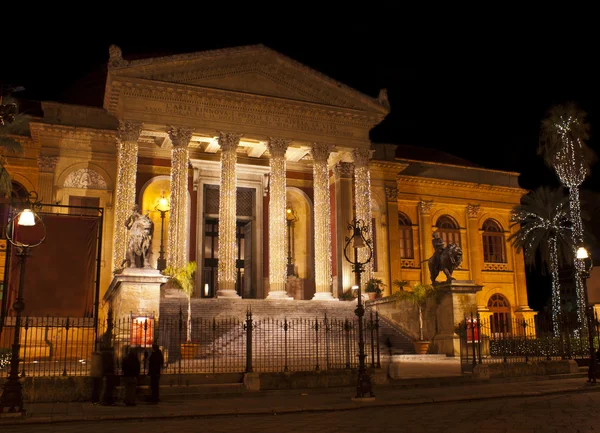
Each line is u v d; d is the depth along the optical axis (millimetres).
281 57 36656
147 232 24578
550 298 58344
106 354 18516
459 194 50000
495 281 49906
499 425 12438
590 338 21438
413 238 47375
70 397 17797
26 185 37562
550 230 43438
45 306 29531
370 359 26188
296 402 17109
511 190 51875
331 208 41906
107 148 38281
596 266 43156
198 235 39812
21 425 13727
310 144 37438
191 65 34750
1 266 34406
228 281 33812
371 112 38938
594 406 15367
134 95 33688
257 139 36219
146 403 16984
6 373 21078
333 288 40125
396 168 45781
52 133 37281
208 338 27641
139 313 23188
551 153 41094
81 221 30859
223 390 18703
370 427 12570
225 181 34938
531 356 28484
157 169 39844
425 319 30469
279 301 33156
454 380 21266
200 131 34906
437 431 11859
